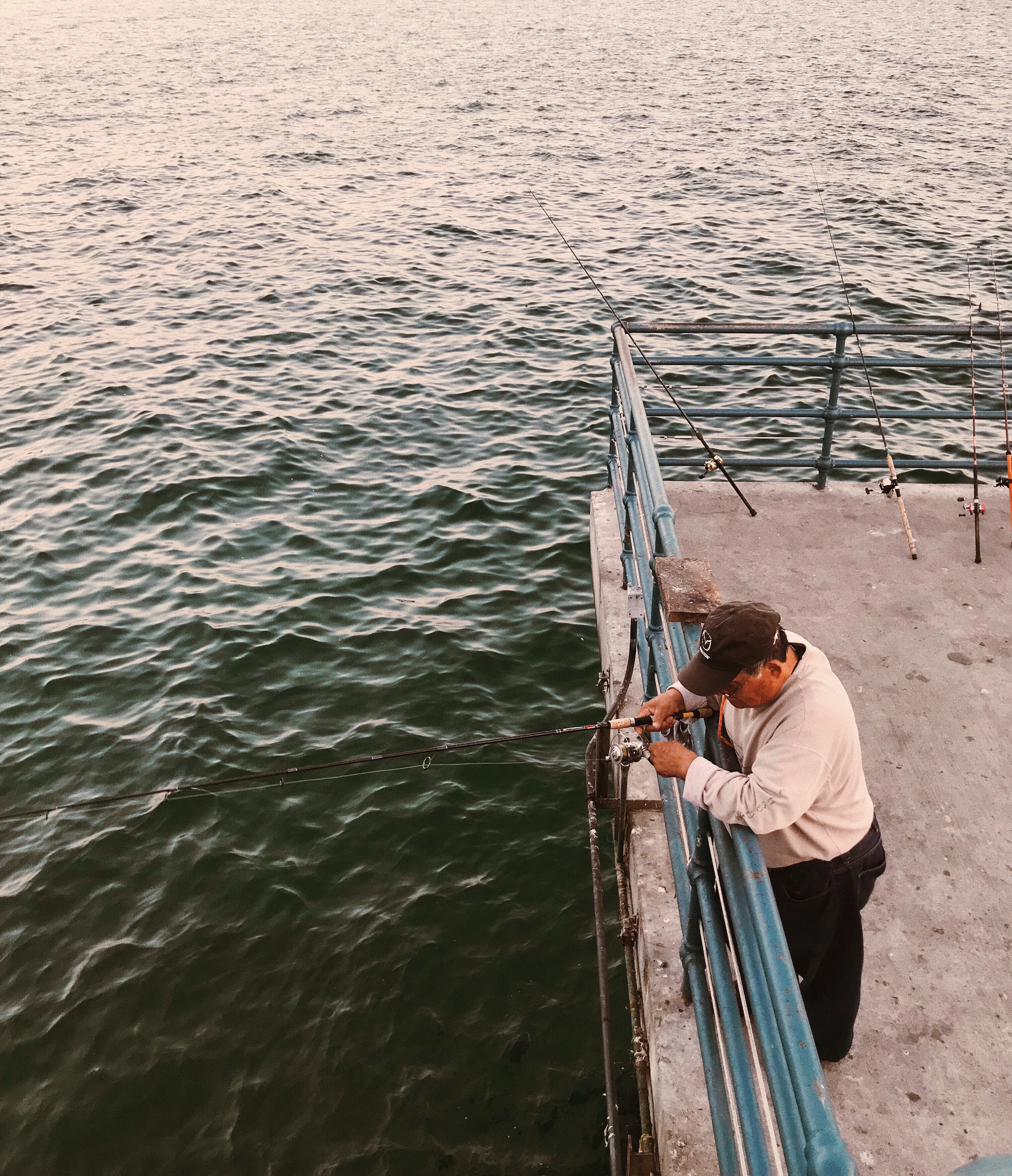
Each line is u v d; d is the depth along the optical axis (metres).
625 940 3.69
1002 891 3.12
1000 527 5.10
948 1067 2.65
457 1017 4.95
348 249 19.19
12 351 14.21
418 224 20.95
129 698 7.15
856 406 11.46
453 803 6.19
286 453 10.86
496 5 81.94
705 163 25.89
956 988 2.84
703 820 2.29
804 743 2.00
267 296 16.50
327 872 5.75
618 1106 4.39
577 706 7.02
